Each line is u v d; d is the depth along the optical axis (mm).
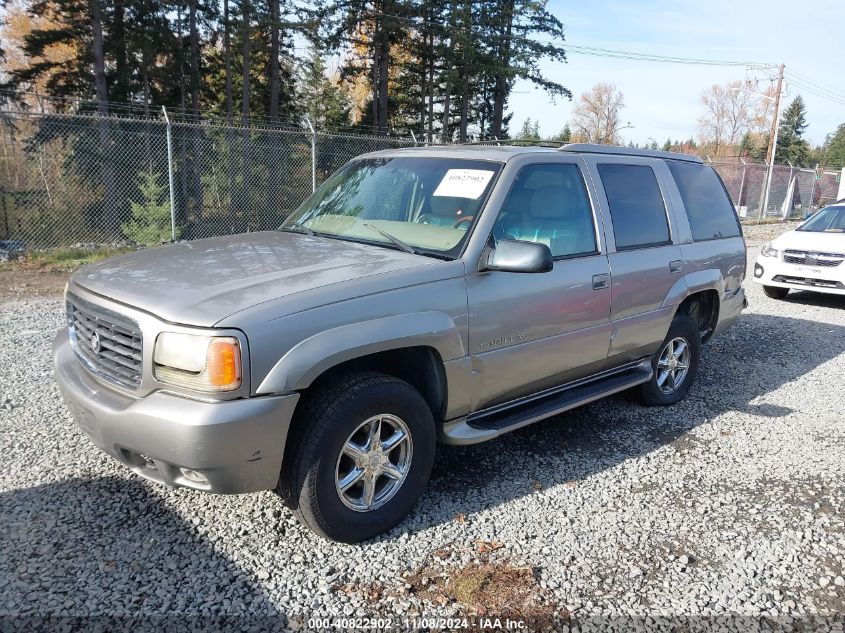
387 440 3191
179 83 26016
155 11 24391
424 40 33406
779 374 6395
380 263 3270
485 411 3725
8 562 2848
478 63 31328
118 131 15859
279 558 2984
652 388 5113
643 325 4625
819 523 3561
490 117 41969
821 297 10859
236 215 15844
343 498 3025
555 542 3252
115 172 16234
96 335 3012
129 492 3488
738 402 5508
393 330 2996
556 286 3844
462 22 30094
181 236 14172
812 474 4156
